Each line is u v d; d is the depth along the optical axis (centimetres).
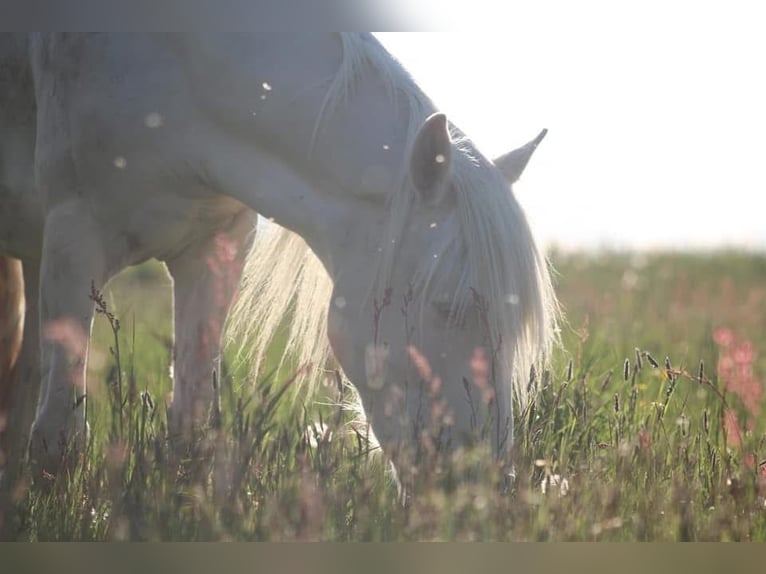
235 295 847
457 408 605
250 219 834
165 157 749
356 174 675
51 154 770
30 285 886
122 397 748
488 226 612
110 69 756
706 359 1155
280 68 719
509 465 592
